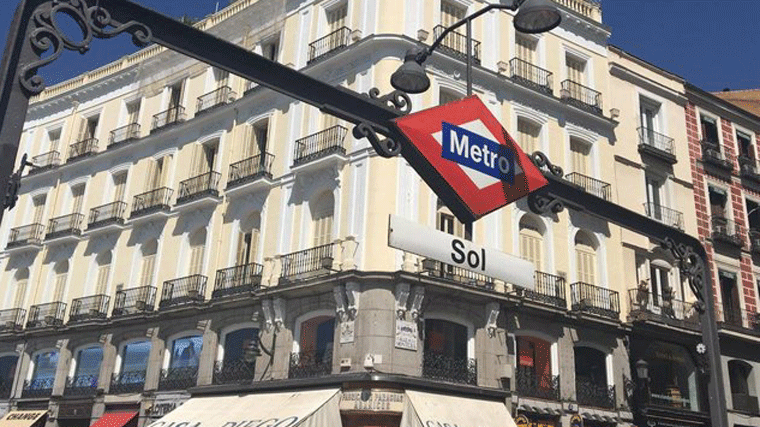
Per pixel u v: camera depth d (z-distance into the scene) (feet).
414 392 62.64
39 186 114.73
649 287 88.63
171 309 82.89
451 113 22.85
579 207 26.91
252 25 94.38
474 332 70.69
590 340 79.97
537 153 25.70
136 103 107.65
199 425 67.97
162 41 17.61
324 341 68.95
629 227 29.19
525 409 71.31
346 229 70.18
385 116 21.29
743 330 95.55
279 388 68.95
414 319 65.77
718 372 30.55
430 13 79.10
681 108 104.73
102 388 88.17
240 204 84.02
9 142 14.69
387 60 74.13
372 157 70.64
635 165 94.27
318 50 82.58
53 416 92.73
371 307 64.80
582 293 80.59
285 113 83.56
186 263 87.86
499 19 85.51
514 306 72.79
